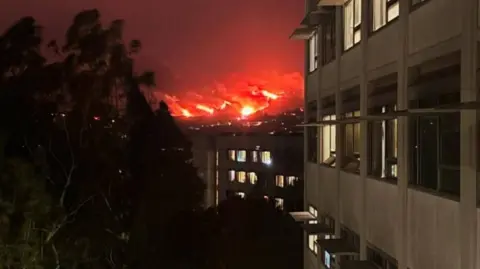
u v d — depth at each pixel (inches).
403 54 448.8
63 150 819.4
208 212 963.3
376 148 545.6
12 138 791.7
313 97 883.4
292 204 2149.4
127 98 861.2
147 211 865.5
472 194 331.0
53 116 813.2
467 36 335.3
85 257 818.2
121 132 857.5
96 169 820.0
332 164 749.3
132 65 852.6
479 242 323.0
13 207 730.8
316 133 861.2
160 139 879.7
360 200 582.6
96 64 826.2
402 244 446.6
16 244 732.7
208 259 951.6
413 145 433.7
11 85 795.4
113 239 845.8
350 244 633.0
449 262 360.5
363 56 570.6
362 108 574.2
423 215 406.9
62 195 800.9
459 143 355.3
